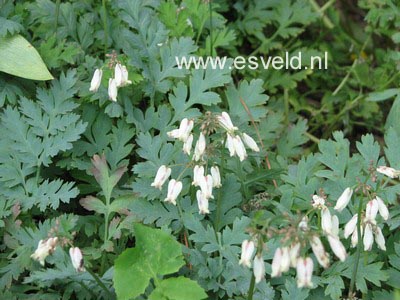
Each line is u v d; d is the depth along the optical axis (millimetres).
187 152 468
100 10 628
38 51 575
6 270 473
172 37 609
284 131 657
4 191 510
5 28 561
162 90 575
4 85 563
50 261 465
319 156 520
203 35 658
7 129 526
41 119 527
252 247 387
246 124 560
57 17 598
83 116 554
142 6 598
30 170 520
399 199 624
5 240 488
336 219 430
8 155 519
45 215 539
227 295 484
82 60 598
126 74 512
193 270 481
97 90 544
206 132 463
